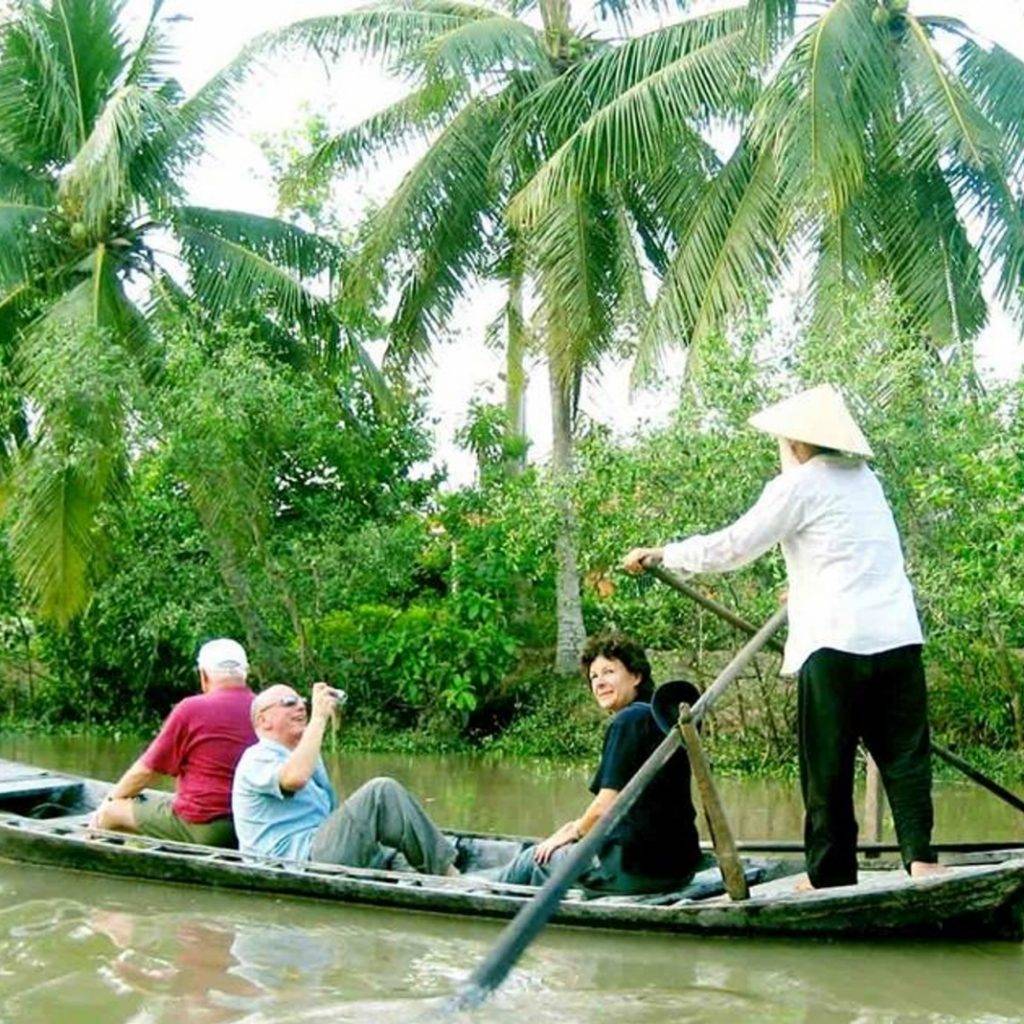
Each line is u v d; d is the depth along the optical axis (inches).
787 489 233.1
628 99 562.9
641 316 620.7
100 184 620.1
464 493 709.3
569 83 616.1
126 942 234.7
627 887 255.9
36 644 759.1
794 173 511.5
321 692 284.2
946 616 463.2
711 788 236.1
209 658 305.3
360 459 703.7
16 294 682.8
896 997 207.2
